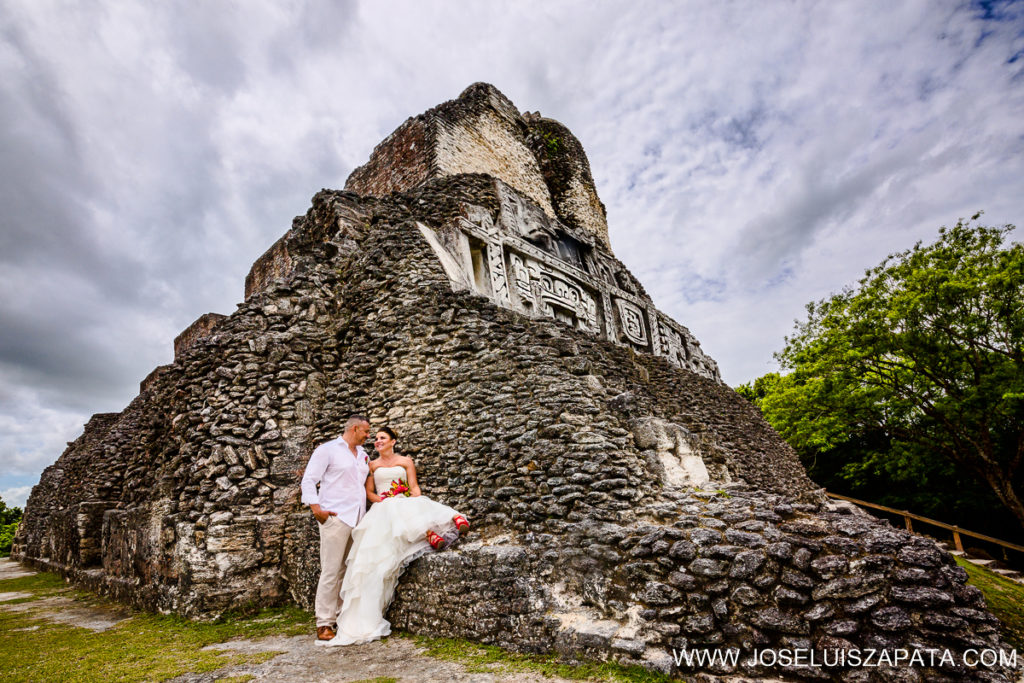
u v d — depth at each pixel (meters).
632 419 4.70
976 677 2.27
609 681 2.58
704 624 2.70
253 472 5.17
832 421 14.79
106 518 6.73
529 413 4.28
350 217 8.15
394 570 3.83
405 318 5.84
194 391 5.81
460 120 11.81
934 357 12.26
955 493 14.28
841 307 13.88
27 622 4.92
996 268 11.65
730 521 3.10
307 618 4.29
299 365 6.00
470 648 3.21
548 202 14.61
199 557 4.61
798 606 2.62
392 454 4.44
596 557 3.15
